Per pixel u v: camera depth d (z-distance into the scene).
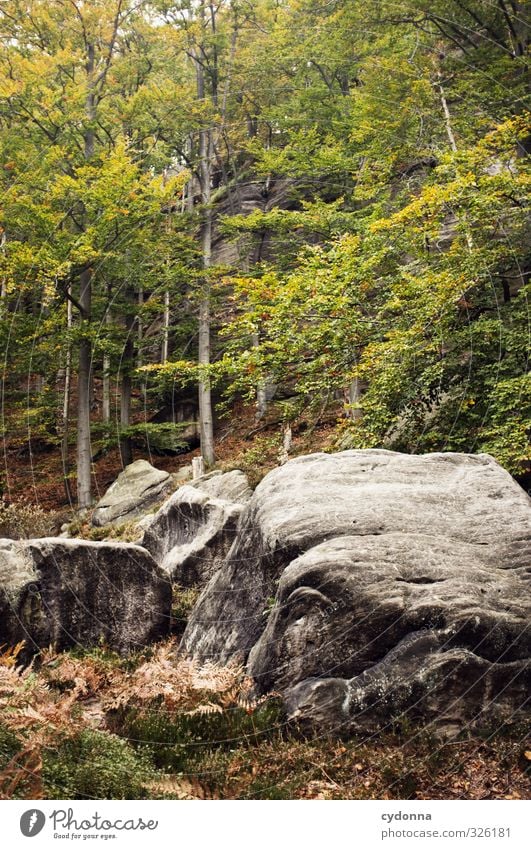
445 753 4.86
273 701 5.46
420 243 12.27
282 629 5.73
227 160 26.59
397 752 4.84
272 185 25.72
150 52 23.70
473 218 11.34
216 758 4.89
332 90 20.08
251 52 22.66
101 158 18.94
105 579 8.13
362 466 7.47
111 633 8.00
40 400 21.02
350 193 18.11
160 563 10.75
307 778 4.64
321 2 19.44
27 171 19.00
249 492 13.99
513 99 13.82
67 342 18.95
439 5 14.96
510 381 9.89
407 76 15.27
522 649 5.43
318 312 11.90
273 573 6.50
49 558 7.84
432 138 15.05
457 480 7.15
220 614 7.23
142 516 16.39
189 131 21.72
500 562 6.05
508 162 12.42
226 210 25.17
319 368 12.18
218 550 9.47
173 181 18.36
